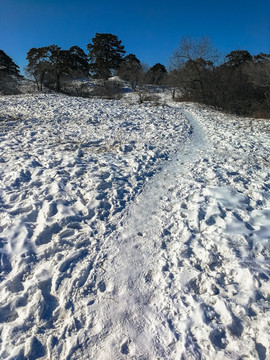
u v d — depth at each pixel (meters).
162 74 46.88
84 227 4.44
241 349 2.55
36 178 6.02
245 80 23.52
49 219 4.55
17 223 4.44
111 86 37.03
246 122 14.60
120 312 2.98
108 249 3.93
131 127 11.71
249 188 5.62
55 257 3.78
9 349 2.67
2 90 33.03
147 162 7.30
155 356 2.56
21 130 10.50
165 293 3.20
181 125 12.55
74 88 40.03
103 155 7.83
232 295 3.10
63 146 8.45
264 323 2.73
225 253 3.72
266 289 3.10
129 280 3.39
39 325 2.91
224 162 7.32
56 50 39.56
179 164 7.28
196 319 2.86
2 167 6.54
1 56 43.34
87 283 3.36
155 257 3.77
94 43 52.34
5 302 3.14
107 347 2.64
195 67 26.89
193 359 2.51
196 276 3.38
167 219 4.62
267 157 7.82
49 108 16.17
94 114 14.72
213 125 13.17
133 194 5.49
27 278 3.50
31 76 39.09
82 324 2.89
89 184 5.74
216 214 4.57
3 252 3.87
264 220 4.42
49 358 2.61
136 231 4.33
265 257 3.63
